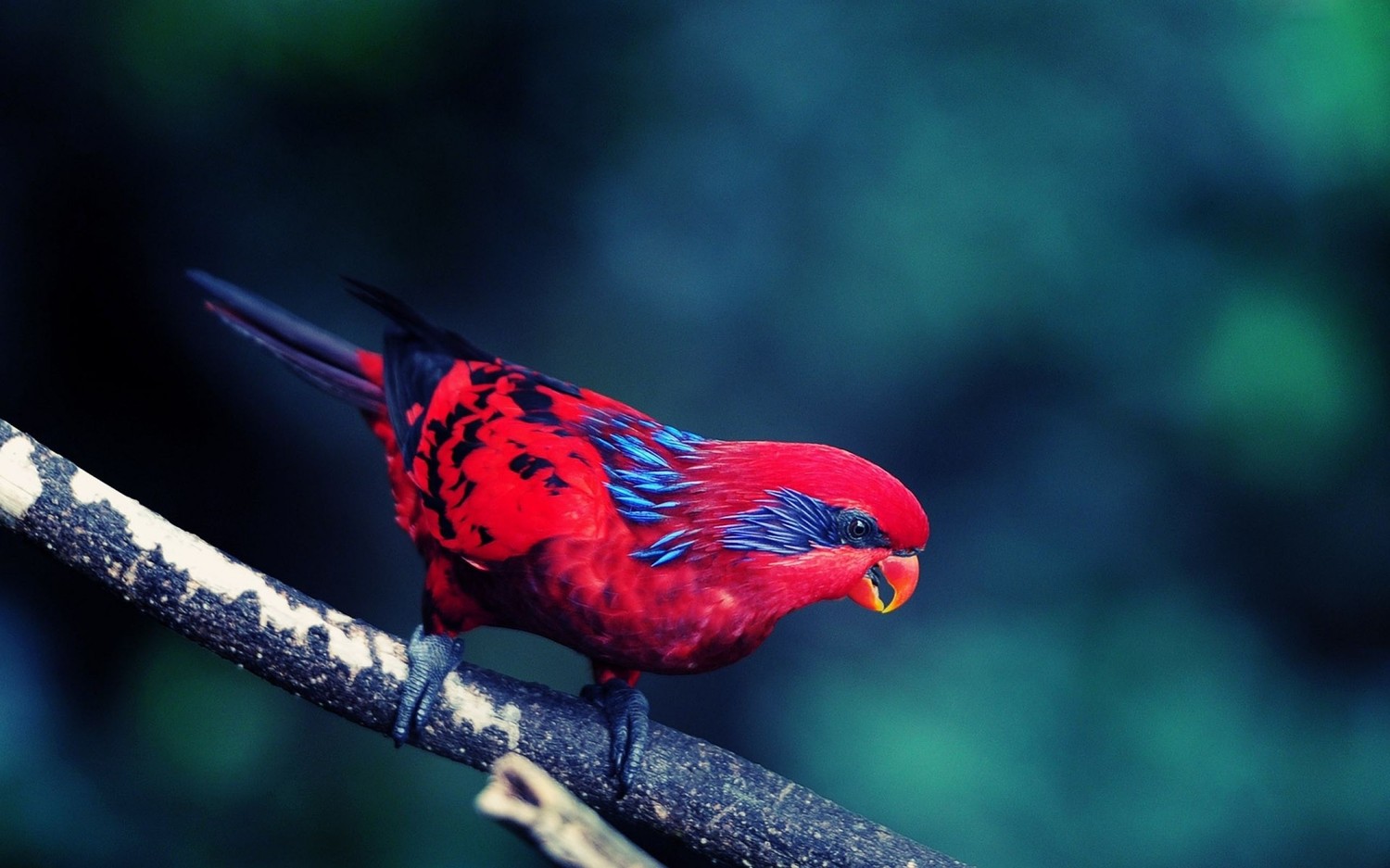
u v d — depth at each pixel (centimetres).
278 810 1102
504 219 1277
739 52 1273
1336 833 1257
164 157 1166
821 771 1187
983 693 1269
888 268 1252
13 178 1125
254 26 1118
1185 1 1252
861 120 1260
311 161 1219
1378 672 1402
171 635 1150
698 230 1283
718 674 1261
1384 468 1317
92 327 1165
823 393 1307
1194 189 1265
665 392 1279
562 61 1275
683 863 1072
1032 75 1256
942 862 478
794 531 520
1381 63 1220
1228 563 1391
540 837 352
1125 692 1298
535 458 538
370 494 1220
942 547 1355
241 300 674
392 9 1165
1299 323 1241
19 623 1116
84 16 1098
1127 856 1194
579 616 526
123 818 1072
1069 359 1298
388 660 485
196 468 1201
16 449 444
